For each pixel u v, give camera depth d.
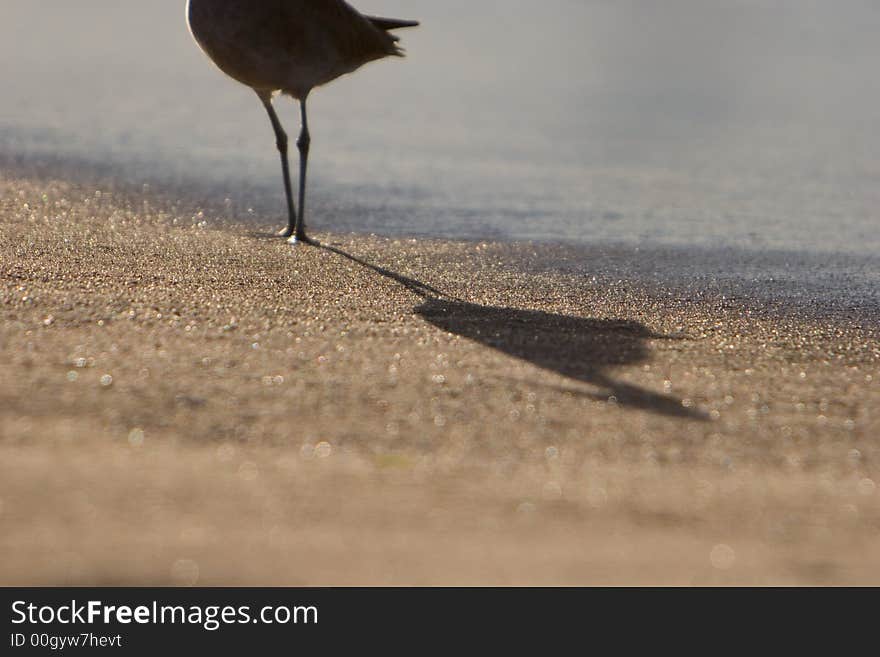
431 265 21.03
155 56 51.84
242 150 33.62
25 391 12.78
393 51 23.86
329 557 9.05
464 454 11.86
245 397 13.08
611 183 31.69
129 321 15.74
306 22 21.45
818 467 12.15
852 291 20.88
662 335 17.00
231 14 21.11
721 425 13.25
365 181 30.23
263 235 22.98
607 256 23.08
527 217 26.88
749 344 16.77
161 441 11.62
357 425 12.48
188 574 8.59
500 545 9.50
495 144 36.47
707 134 40.03
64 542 8.98
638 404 13.77
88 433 11.69
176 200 26.50
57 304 16.31
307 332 15.81
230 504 10.01
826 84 51.72
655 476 11.58
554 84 48.84
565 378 14.55
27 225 22.19
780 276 21.94
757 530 10.22
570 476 11.41
